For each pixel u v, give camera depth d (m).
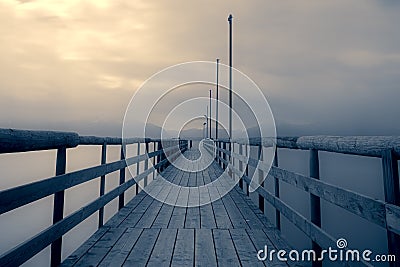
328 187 1.69
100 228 3.13
